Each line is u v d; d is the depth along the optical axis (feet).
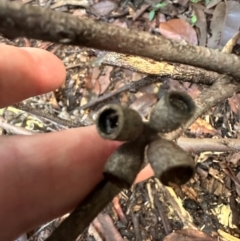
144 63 0.45
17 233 0.36
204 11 0.64
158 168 0.21
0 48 0.36
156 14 0.66
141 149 0.23
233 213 0.51
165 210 0.51
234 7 0.61
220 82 0.33
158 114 0.22
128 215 0.52
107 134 0.21
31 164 0.35
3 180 0.35
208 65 0.27
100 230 0.51
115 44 0.22
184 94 0.22
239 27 0.60
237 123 0.55
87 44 0.21
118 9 0.68
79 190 0.35
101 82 0.62
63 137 0.35
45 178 0.35
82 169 0.35
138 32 0.23
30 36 0.20
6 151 0.35
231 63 0.27
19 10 0.19
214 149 0.44
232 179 0.52
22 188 0.35
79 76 0.63
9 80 0.37
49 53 0.39
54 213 0.36
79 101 0.61
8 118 0.59
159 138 0.23
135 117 0.21
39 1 0.71
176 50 0.25
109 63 0.48
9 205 0.35
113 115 0.21
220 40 0.61
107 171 0.23
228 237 0.49
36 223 0.36
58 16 0.20
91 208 0.27
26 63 0.37
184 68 0.42
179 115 0.22
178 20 0.64
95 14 0.68
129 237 0.50
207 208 0.51
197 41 0.62
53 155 0.35
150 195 0.52
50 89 0.39
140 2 0.67
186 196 0.52
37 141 0.35
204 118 0.55
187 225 0.50
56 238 0.27
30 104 0.57
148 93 0.59
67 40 0.20
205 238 0.48
